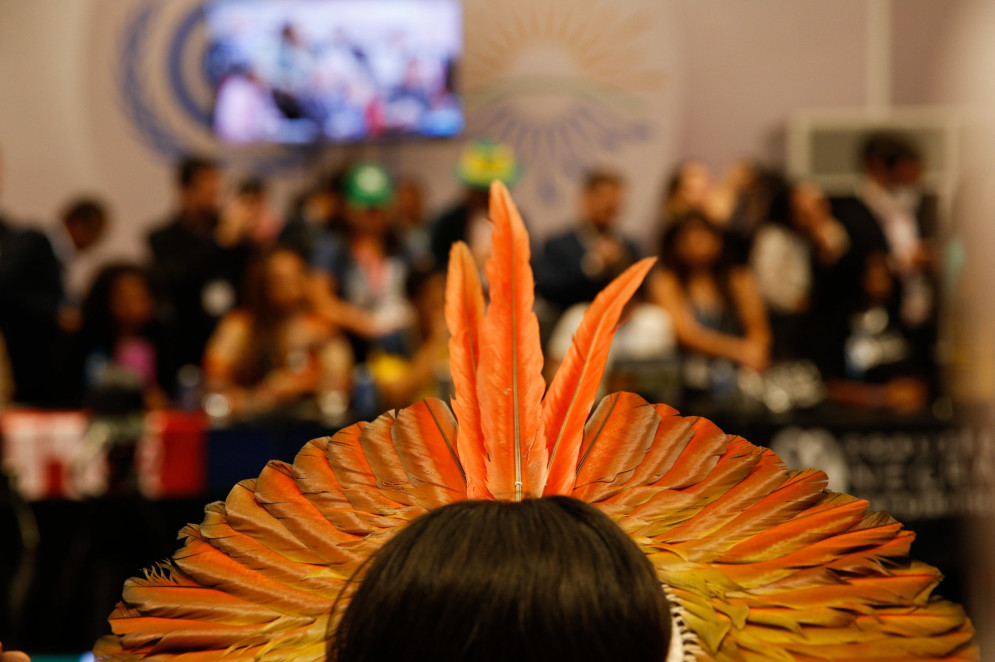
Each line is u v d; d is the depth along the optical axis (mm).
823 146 5039
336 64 5285
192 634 592
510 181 4148
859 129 5004
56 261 3613
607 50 5324
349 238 3830
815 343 3445
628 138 5348
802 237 3822
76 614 2770
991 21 4832
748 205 4461
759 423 2846
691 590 580
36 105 5406
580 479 636
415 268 3373
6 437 2779
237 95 5312
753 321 3518
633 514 625
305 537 614
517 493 584
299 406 3088
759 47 5305
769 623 582
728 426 2844
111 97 5383
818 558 608
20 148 5414
